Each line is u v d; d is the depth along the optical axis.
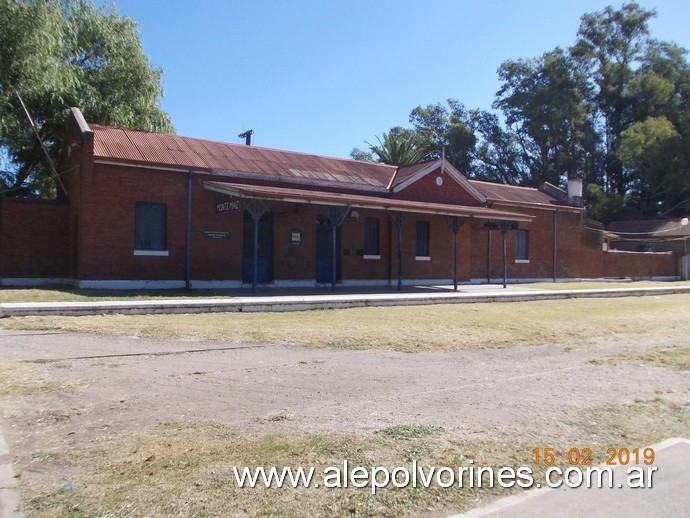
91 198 17.36
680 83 52.91
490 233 28.02
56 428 5.56
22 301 13.20
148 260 18.27
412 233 24.53
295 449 5.10
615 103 53.59
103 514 3.89
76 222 18.56
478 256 27.61
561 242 30.98
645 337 12.16
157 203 18.53
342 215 18.98
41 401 6.39
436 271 25.25
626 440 5.66
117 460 4.79
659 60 53.22
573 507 4.26
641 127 47.06
